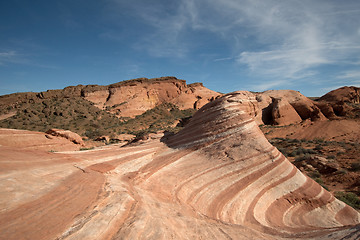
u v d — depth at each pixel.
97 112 80.62
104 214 5.77
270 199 12.60
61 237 4.38
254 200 11.99
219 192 11.86
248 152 14.81
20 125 60.97
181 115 94.25
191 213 8.67
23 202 5.28
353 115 71.44
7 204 4.93
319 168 25.98
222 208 10.70
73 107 77.69
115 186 8.39
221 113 18.42
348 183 21.30
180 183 11.80
